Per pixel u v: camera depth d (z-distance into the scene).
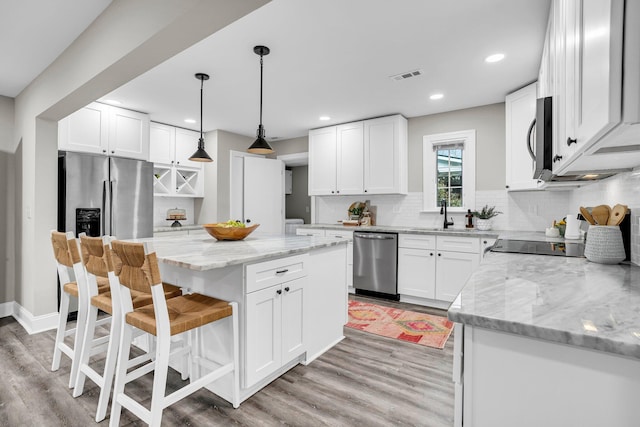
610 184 1.98
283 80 3.14
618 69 0.66
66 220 3.22
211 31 1.65
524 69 2.87
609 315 0.76
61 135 3.39
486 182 3.84
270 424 1.68
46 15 2.12
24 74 2.95
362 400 1.89
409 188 4.36
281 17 2.13
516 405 0.76
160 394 1.47
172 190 4.69
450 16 2.11
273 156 5.92
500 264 1.47
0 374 2.20
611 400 0.66
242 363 1.83
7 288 3.47
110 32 2.01
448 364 2.33
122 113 3.89
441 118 4.12
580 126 1.02
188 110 4.03
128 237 3.65
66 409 1.82
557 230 2.89
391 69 2.89
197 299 1.88
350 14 2.10
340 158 4.65
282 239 2.69
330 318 2.62
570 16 1.20
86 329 1.95
